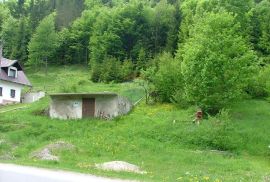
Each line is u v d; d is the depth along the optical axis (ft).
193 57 147.84
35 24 364.38
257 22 258.37
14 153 99.91
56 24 389.80
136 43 312.29
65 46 346.74
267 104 164.25
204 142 115.55
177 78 168.04
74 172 70.38
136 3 337.11
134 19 324.80
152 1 397.60
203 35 153.48
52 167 75.66
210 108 143.23
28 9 427.33
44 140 119.96
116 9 337.11
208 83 143.74
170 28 299.17
